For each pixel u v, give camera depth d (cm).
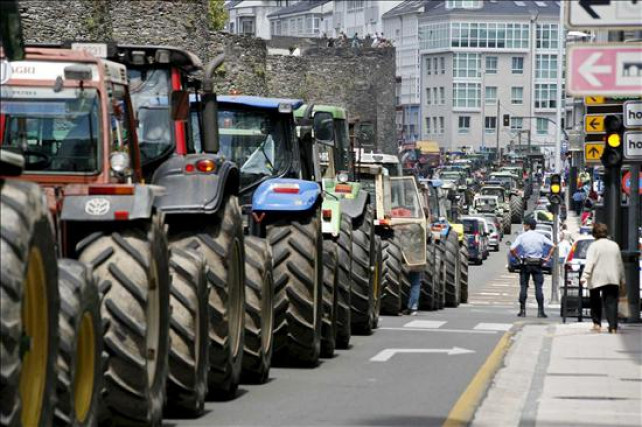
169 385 2947
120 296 2556
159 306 2716
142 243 2605
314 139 4575
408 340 5397
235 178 3316
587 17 2825
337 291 4609
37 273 2103
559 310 9075
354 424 3025
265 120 4216
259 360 3625
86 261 2567
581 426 3016
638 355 4731
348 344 4972
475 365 4394
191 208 3122
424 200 7975
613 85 2858
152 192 2639
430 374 4094
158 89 3306
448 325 6438
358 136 6556
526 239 7775
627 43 2853
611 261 5822
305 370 4097
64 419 2248
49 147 2698
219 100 4203
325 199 4550
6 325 1938
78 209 2586
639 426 3020
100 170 2703
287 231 3975
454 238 8925
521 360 4547
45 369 2138
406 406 3347
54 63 2728
